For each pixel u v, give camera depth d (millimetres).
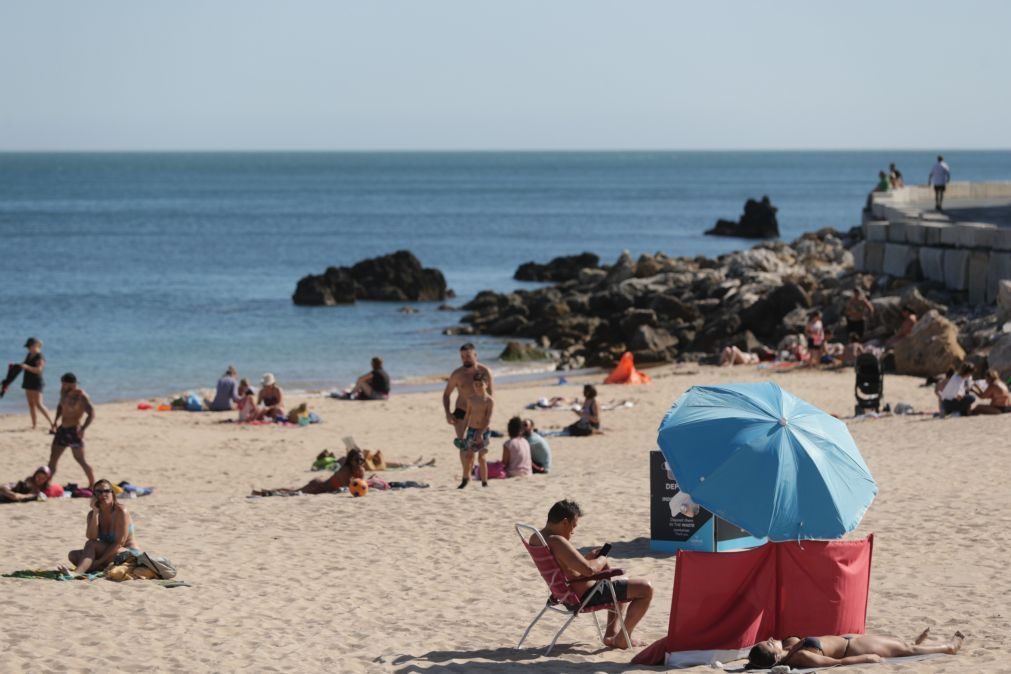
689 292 101812
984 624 20328
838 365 67562
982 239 75875
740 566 18297
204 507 33969
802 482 18281
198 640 20922
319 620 22406
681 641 18438
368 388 63000
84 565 25734
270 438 50938
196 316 108438
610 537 28844
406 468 43312
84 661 19594
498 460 43812
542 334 93875
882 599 22422
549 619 22312
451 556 27578
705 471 18375
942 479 33438
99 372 76875
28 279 138750
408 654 19969
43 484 37531
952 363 60625
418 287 125500
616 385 65312
